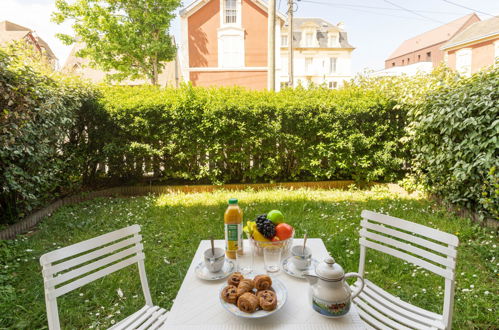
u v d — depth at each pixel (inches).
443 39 1658.5
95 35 641.0
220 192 243.6
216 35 687.7
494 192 144.1
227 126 245.3
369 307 72.2
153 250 138.9
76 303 101.3
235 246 69.2
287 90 269.4
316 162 250.5
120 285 110.6
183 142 245.3
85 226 170.2
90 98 237.0
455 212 178.2
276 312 49.8
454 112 162.2
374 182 256.7
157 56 689.6
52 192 215.5
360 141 242.8
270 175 263.9
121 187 248.4
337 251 133.3
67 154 221.5
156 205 208.8
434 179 199.5
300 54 1413.6
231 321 47.9
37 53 215.2
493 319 89.7
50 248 143.4
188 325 47.1
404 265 122.6
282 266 65.1
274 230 68.0
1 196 160.7
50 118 179.2
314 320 47.8
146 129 240.2
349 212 188.1
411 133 214.5
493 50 862.5
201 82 693.9
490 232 149.9
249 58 697.6
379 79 279.1
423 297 103.0
